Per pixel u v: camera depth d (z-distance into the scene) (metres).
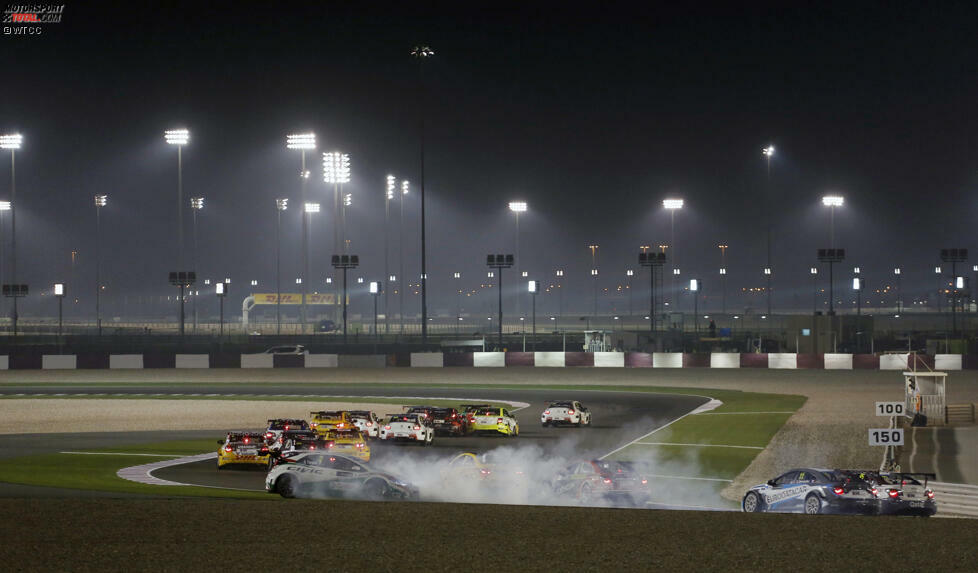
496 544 22.20
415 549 21.64
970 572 19.86
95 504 27.42
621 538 22.84
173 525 24.23
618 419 72.00
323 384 98.38
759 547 21.95
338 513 26.02
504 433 62.09
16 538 22.64
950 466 46.25
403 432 57.59
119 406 78.00
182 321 126.81
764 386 92.50
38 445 54.97
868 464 47.28
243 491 36.06
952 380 92.56
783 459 49.72
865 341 123.75
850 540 22.66
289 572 19.64
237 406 77.81
